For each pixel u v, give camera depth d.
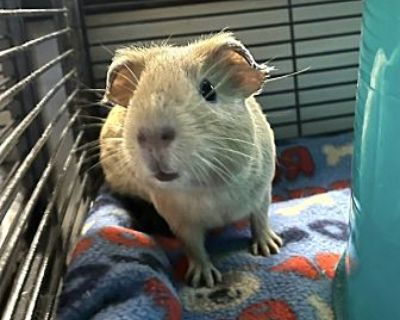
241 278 0.23
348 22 0.36
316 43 0.36
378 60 0.16
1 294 0.18
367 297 0.18
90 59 0.34
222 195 0.22
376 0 0.16
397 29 0.15
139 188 0.26
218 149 0.19
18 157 0.24
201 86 0.19
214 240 0.26
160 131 0.17
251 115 0.21
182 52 0.20
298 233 0.25
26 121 0.20
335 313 0.20
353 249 0.19
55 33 0.26
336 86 0.37
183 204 0.22
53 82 0.29
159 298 0.20
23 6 0.30
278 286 0.22
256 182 0.23
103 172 0.31
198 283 0.23
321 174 0.33
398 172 0.16
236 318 0.21
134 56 0.21
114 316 0.19
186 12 0.35
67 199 0.25
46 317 0.19
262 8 0.35
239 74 0.20
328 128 0.37
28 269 0.18
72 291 0.20
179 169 0.18
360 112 0.18
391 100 0.16
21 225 0.18
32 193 0.22
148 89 0.18
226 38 0.20
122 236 0.23
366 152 0.17
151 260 0.22
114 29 0.34
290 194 0.32
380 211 0.17
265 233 0.25
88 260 0.21
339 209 0.27
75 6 0.31
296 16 0.35
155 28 0.35
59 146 0.24
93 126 0.31
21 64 0.25
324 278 0.22
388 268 0.17
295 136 0.37
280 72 0.36
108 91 0.21
